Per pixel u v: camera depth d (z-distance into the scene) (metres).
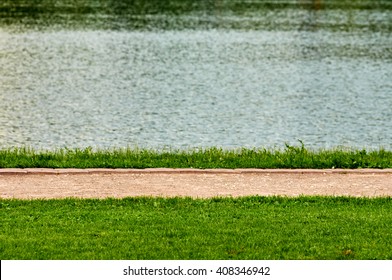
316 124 105.00
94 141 92.81
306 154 68.25
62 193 53.84
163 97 126.69
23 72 153.50
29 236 42.88
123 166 62.31
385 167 63.22
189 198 51.50
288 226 44.97
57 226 44.72
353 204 50.72
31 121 104.38
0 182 56.81
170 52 192.25
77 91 131.50
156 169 60.78
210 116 109.94
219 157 66.56
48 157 65.25
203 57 184.25
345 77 154.38
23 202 50.03
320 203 50.78
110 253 40.59
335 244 42.06
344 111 115.38
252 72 159.62
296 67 168.75
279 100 125.81
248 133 98.94
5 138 93.44
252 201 51.16
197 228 44.47
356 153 69.88
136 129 100.12
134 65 168.75
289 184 57.25
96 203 50.12
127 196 52.50
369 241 42.59
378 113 113.62
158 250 41.12
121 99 124.12
